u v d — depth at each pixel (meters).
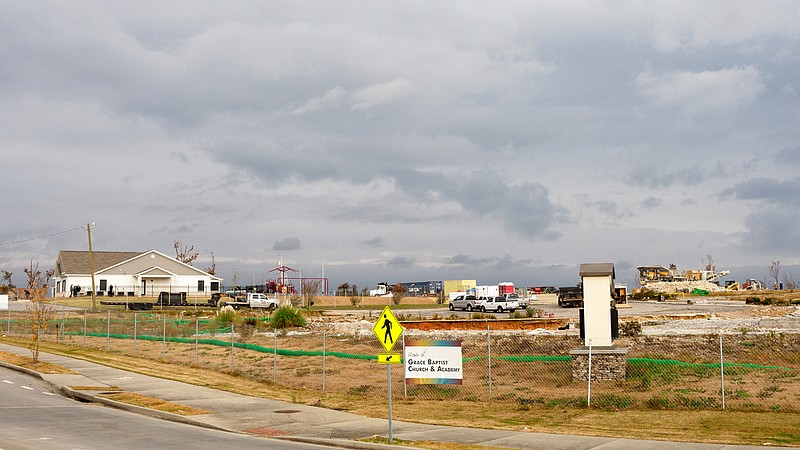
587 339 23.34
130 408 20.78
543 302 95.56
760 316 57.97
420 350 18.97
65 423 17.97
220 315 55.06
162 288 100.12
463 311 76.88
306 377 26.83
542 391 22.27
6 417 18.67
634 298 100.00
